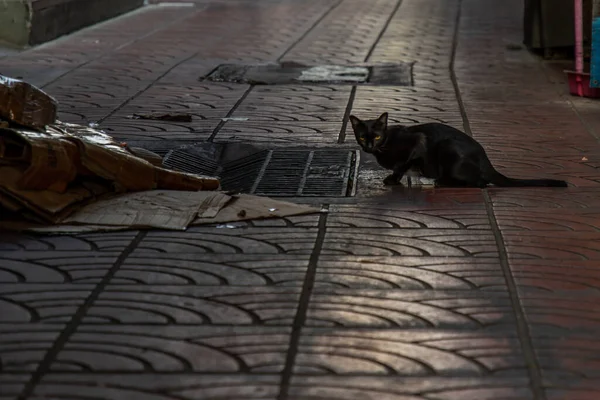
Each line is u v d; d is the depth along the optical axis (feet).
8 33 49.37
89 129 24.54
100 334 15.21
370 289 17.08
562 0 45.24
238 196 22.61
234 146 28.73
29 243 19.53
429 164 23.88
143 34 55.11
